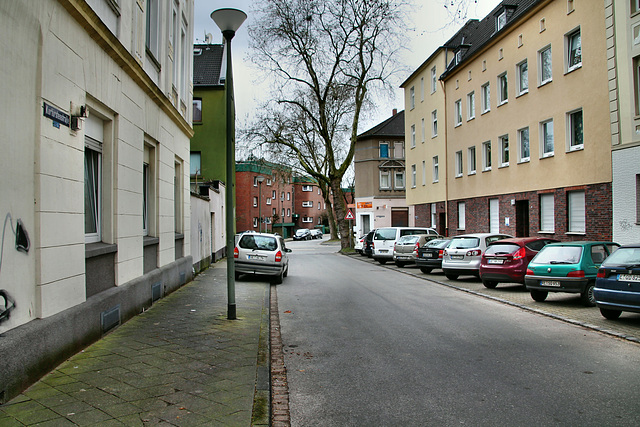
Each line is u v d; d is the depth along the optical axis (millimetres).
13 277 4703
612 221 16016
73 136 6074
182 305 10000
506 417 4316
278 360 6383
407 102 38406
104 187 7855
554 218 19453
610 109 15875
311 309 10656
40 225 5172
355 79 31000
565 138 18672
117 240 7895
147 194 10938
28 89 5016
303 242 65625
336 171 34531
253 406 4457
